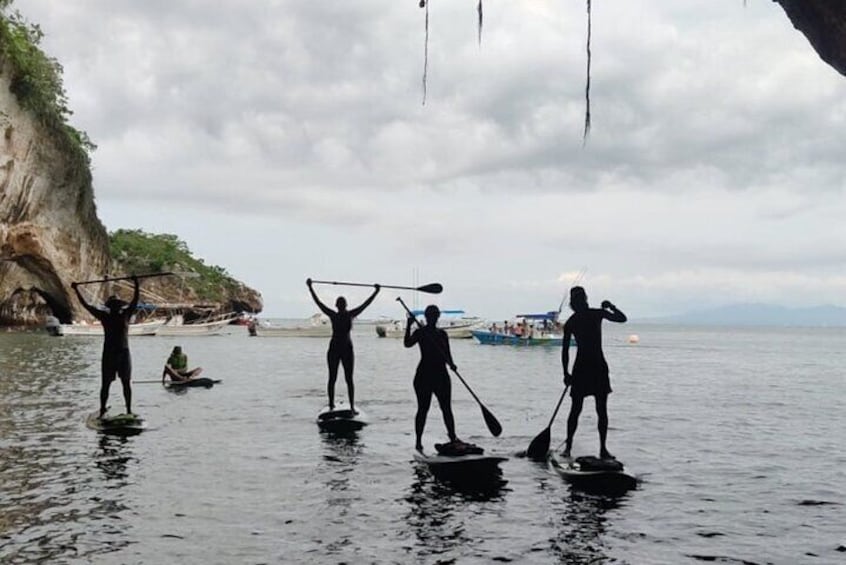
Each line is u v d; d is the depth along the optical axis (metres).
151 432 13.02
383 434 13.12
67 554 6.50
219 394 20.03
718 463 11.02
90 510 7.89
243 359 39.56
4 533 7.08
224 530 7.27
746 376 31.61
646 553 6.76
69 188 62.47
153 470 9.90
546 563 6.44
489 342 58.53
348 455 11.09
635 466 10.69
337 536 7.12
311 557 6.51
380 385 23.72
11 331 61.72
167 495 8.59
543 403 18.81
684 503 8.55
